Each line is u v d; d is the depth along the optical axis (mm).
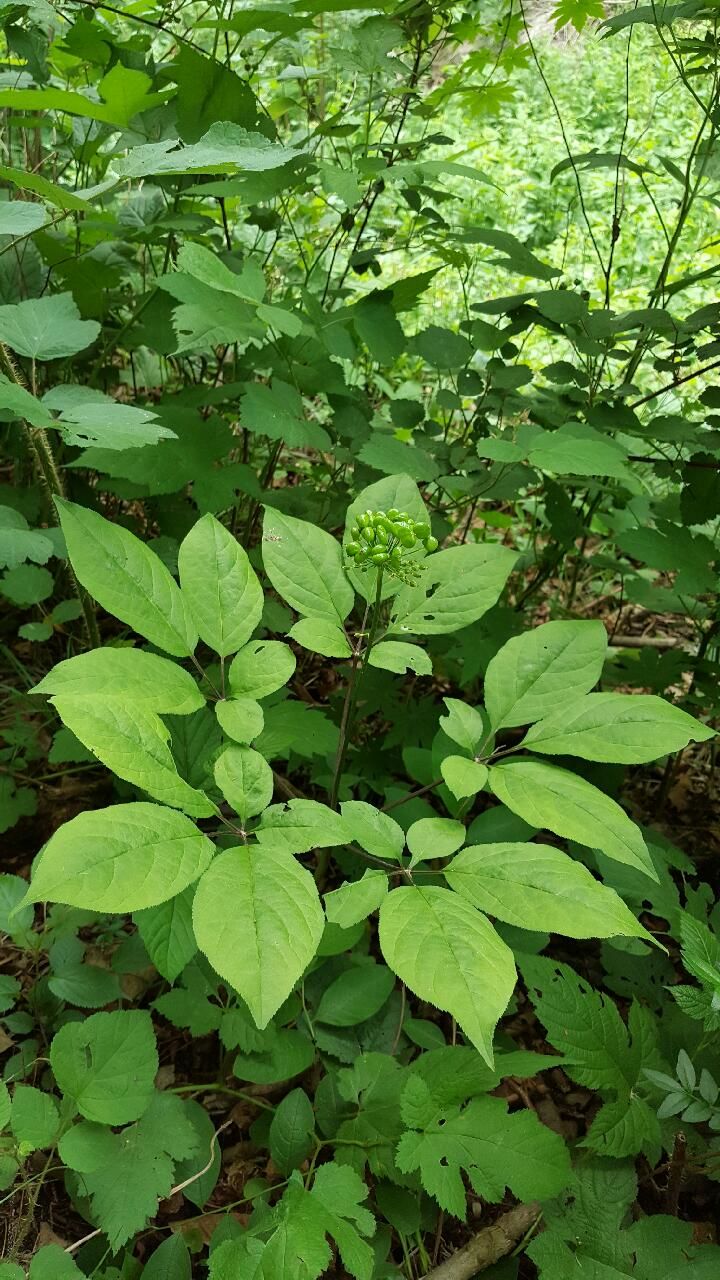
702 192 2777
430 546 630
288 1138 708
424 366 2064
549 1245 641
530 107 3496
